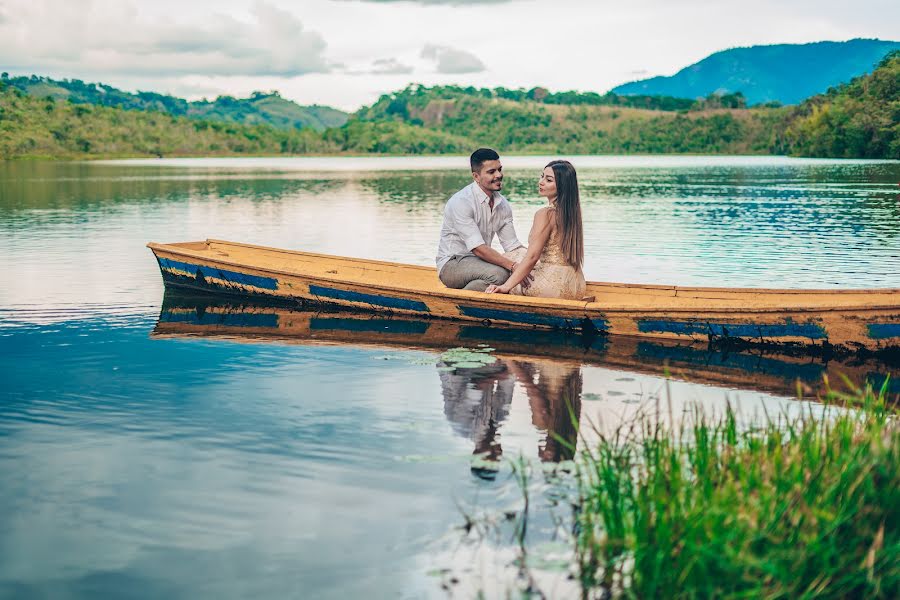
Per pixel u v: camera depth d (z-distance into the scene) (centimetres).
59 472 420
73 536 355
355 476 412
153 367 626
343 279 838
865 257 1220
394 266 926
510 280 767
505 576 318
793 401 536
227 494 393
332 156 16512
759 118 17438
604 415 504
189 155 14262
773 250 1309
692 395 550
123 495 393
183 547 345
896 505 310
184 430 482
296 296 884
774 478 330
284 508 378
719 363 637
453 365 631
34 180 4116
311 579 320
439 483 402
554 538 347
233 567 328
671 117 18725
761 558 293
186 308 868
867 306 626
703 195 2748
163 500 388
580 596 304
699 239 1466
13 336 734
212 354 668
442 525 359
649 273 1094
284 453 444
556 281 765
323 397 546
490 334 743
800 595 283
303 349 687
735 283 1007
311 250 1338
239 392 558
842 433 370
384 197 2791
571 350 680
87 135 12825
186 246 1016
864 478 317
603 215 1973
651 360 648
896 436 341
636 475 390
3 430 483
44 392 559
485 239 818
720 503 314
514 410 517
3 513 375
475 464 425
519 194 2980
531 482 402
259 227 1723
